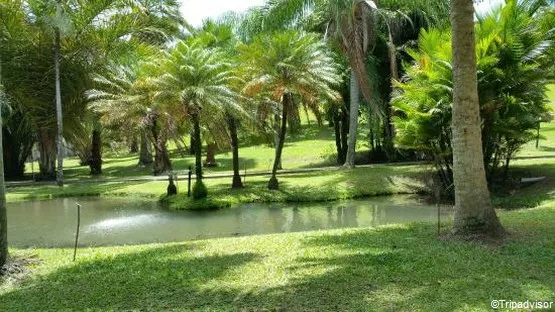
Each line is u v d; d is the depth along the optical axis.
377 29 21.50
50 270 7.73
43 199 20.30
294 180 21.38
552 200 13.77
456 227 8.55
